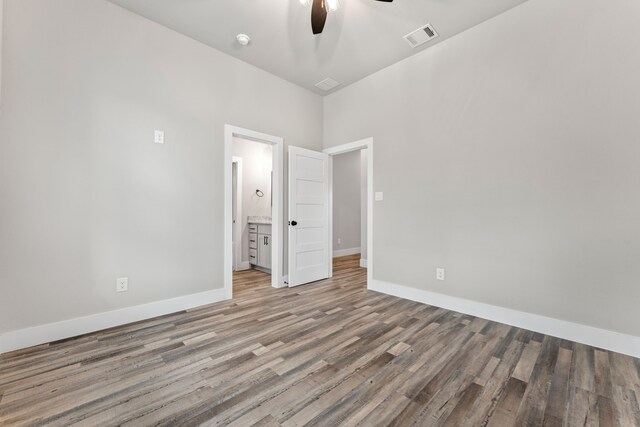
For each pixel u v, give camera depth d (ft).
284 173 12.19
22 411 4.44
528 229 7.70
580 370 5.68
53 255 6.91
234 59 10.46
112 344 6.71
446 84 9.36
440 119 9.50
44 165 6.79
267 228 14.73
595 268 6.73
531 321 7.63
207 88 9.73
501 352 6.40
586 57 6.86
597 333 6.66
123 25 7.99
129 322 8.02
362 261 16.65
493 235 8.34
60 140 7.00
